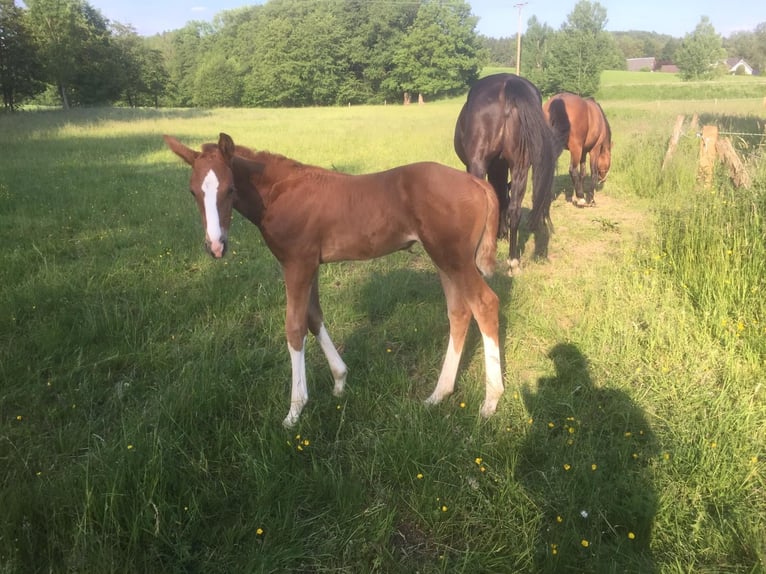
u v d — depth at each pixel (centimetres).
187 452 281
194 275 536
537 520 237
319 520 245
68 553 220
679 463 265
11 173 1010
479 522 241
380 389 343
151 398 329
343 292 494
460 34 5969
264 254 596
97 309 437
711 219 495
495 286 492
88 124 2128
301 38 5903
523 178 541
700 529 229
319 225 312
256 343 402
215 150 303
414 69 5947
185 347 391
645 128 1337
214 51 7212
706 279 437
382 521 238
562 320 441
